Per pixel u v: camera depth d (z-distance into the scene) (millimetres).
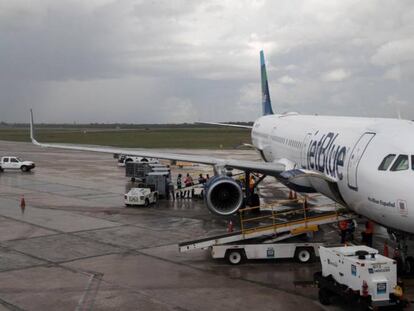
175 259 18250
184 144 101125
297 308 13383
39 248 19703
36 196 33531
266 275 16297
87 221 25250
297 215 25891
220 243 17953
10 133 186125
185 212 28094
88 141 113000
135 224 24594
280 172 24781
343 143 17969
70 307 13430
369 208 15414
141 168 41031
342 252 13727
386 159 14609
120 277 16062
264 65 45375
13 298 14109
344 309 13320
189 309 13297
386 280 12719
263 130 36906
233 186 22203
